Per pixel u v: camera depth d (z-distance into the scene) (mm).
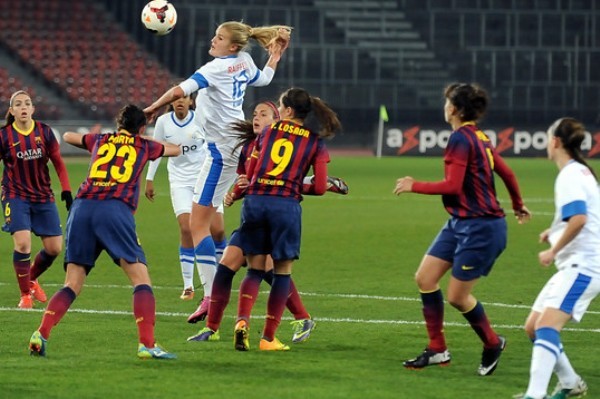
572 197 23625
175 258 52281
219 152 35219
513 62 152875
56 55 150875
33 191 38688
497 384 26344
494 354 27375
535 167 122500
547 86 147250
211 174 35594
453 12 157625
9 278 45469
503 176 27594
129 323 34562
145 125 30281
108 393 24672
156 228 64688
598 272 24078
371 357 29578
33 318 35531
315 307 38531
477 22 157750
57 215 39375
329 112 30438
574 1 159000
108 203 28734
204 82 33688
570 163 24172
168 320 35875
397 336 32875
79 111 145500
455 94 27141
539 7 159000
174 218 70250
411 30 157750
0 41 150750
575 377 24828
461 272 26891
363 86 148375
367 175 107375
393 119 148375
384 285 43906
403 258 52312
